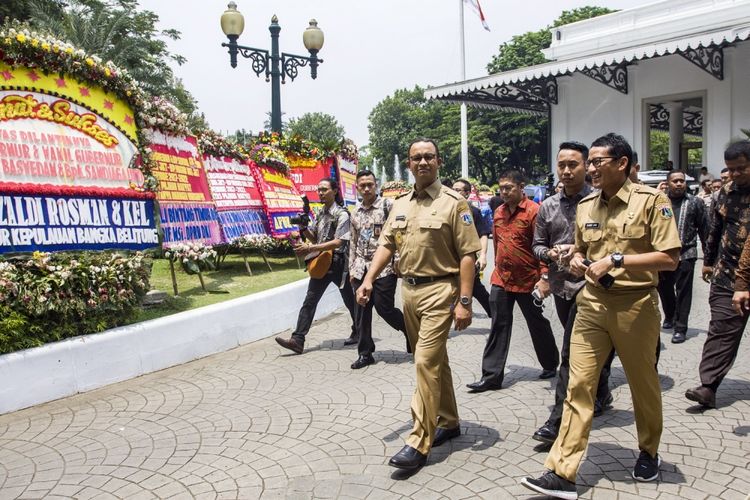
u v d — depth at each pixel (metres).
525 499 3.15
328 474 3.48
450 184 7.11
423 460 3.49
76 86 6.14
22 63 5.58
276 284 9.15
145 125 7.27
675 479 3.32
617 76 17.50
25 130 5.55
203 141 9.36
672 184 6.25
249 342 6.89
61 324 5.25
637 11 17.73
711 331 4.42
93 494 3.31
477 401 4.68
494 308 4.91
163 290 8.45
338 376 5.43
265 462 3.66
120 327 5.62
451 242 3.62
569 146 4.18
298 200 12.12
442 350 3.60
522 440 3.93
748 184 4.31
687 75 16.56
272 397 4.89
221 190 9.59
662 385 4.96
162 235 7.06
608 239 3.23
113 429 4.27
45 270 5.22
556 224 4.24
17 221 5.32
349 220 6.34
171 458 3.75
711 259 4.77
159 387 5.23
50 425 4.36
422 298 3.63
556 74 15.94
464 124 23.45
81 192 6.00
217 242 8.84
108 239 6.26
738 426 4.05
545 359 5.14
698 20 16.45
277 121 12.67
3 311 4.83
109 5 26.84
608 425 4.14
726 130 15.94
